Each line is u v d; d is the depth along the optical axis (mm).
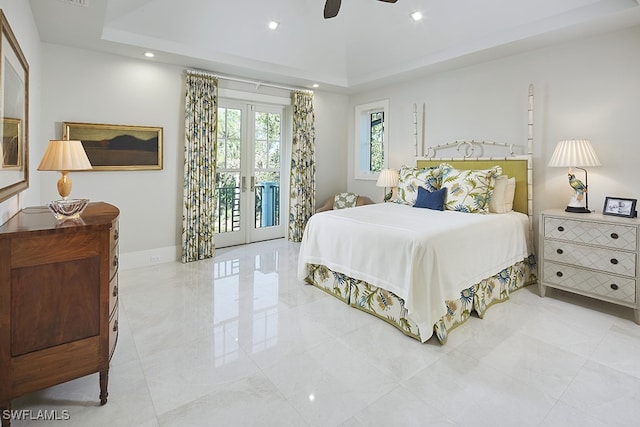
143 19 3438
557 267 3184
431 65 4273
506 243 3195
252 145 5336
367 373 2080
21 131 2219
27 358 1550
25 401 1795
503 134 4016
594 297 2963
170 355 2262
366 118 6020
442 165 4137
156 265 4254
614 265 2830
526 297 3309
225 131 5020
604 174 3285
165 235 4348
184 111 4344
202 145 4441
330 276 3334
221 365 2152
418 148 4961
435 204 3781
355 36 4379
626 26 3074
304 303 3141
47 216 1912
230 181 5164
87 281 1681
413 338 2508
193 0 3395
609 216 2996
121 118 3906
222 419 1690
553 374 2068
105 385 1776
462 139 4426
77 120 3635
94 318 1714
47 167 1962
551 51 3590
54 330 1608
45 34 3254
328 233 3258
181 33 3705
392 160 5371
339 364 2176
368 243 2836
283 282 3691
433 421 1684
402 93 5156
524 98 3818
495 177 3617
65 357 1646
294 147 5395
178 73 4289
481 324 2734
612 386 1955
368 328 2666
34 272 1541
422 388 1938
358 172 6043
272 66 4605
